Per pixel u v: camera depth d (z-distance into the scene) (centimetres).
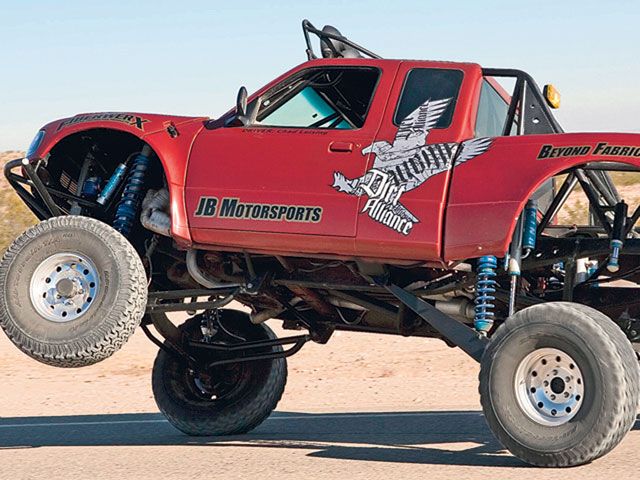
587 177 789
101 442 930
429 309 791
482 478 639
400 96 800
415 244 753
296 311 914
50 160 917
